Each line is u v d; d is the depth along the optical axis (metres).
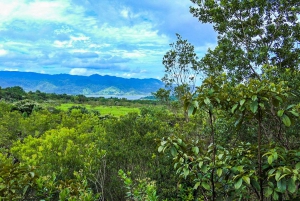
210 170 2.45
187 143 2.62
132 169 5.12
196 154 2.50
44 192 2.90
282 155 2.28
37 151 5.33
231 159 2.49
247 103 2.25
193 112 2.37
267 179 2.23
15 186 2.56
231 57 6.26
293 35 6.20
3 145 10.36
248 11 6.44
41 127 11.25
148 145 5.64
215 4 6.85
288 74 4.37
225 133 4.90
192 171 2.51
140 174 4.98
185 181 4.57
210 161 2.46
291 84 4.12
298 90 4.05
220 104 2.47
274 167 2.21
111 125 6.45
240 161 2.38
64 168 4.52
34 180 2.68
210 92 2.40
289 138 4.32
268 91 2.22
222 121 5.03
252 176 2.18
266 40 6.43
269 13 6.40
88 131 8.80
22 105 20.03
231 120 4.56
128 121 6.34
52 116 12.13
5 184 2.47
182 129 6.50
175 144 2.40
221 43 6.43
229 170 2.36
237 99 2.34
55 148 5.22
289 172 1.96
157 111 9.27
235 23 6.72
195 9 7.13
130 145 5.59
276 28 6.27
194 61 8.62
